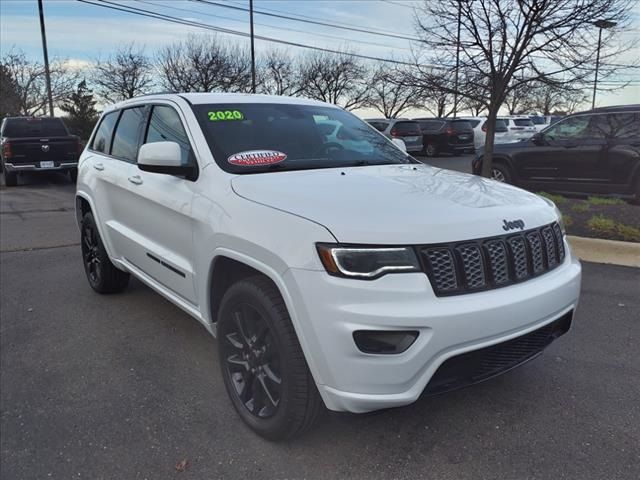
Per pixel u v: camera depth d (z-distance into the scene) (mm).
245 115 3844
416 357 2363
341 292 2359
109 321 4641
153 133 4156
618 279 5562
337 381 2410
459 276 2496
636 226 7102
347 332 2344
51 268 6340
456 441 2889
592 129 9891
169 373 3709
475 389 3404
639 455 2748
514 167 10891
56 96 37531
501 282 2641
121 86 38906
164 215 3641
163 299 5176
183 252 3465
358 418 3102
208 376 3662
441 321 2367
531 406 3211
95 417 3188
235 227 2834
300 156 3648
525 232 2779
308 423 2695
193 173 3438
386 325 2320
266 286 2713
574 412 3145
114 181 4477
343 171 3406
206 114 3713
